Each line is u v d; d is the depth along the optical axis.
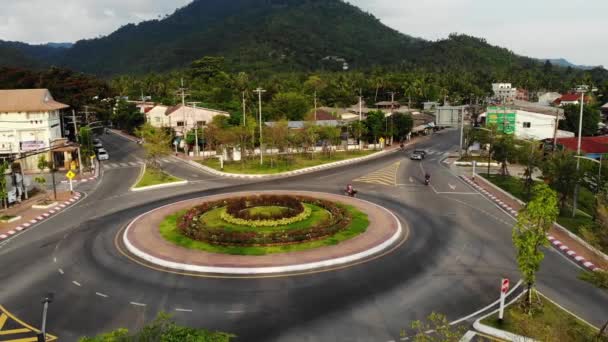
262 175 57.88
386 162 68.50
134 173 60.12
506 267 26.64
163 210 39.09
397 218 36.69
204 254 28.16
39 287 24.14
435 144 91.00
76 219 37.78
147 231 32.91
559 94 146.25
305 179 55.12
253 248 29.20
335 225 32.69
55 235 33.41
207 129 73.44
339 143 83.44
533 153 44.62
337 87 141.25
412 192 47.56
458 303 22.06
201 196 45.47
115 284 24.36
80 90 79.44
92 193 48.16
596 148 61.69
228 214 35.66
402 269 26.28
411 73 167.00
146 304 22.02
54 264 27.47
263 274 25.58
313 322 20.20
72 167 52.75
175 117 89.38
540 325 17.34
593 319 20.61
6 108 62.12
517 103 116.44
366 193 46.78
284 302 22.11
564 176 37.41
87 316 20.92
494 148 57.09
